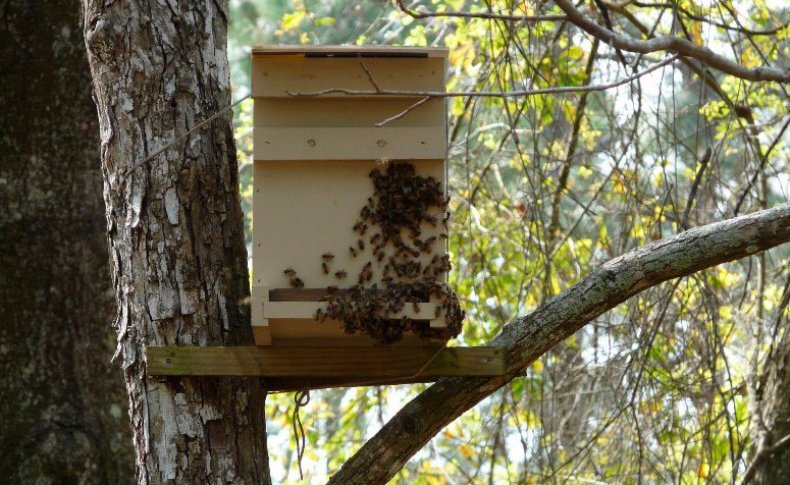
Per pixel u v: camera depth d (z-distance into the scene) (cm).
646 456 1221
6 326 895
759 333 1267
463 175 1536
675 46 761
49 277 905
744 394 1389
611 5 1172
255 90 629
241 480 648
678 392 1201
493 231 1430
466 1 1371
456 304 618
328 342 659
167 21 679
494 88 1373
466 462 1706
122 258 661
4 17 934
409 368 644
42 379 890
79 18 944
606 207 1430
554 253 1283
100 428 885
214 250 669
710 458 1162
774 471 1196
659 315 1181
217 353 637
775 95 1416
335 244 629
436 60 641
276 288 623
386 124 631
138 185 659
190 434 642
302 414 1570
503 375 664
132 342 654
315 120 635
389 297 608
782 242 688
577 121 1291
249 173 1745
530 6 1057
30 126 924
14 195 916
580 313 683
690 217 1323
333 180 633
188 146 670
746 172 1285
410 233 630
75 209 917
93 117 934
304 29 1834
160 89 669
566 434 1308
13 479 855
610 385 1241
